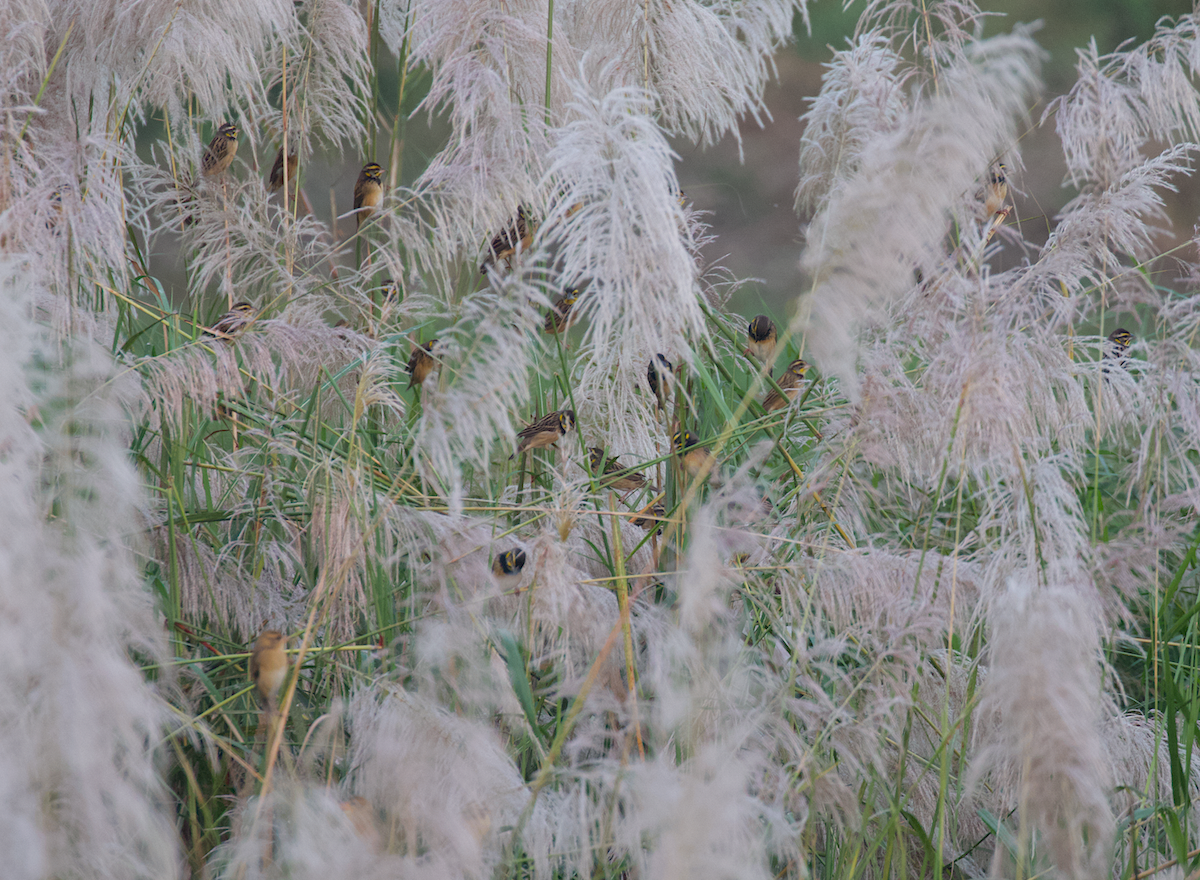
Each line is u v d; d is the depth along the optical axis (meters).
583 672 10.35
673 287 10.22
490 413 10.13
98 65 10.77
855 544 10.51
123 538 10.24
